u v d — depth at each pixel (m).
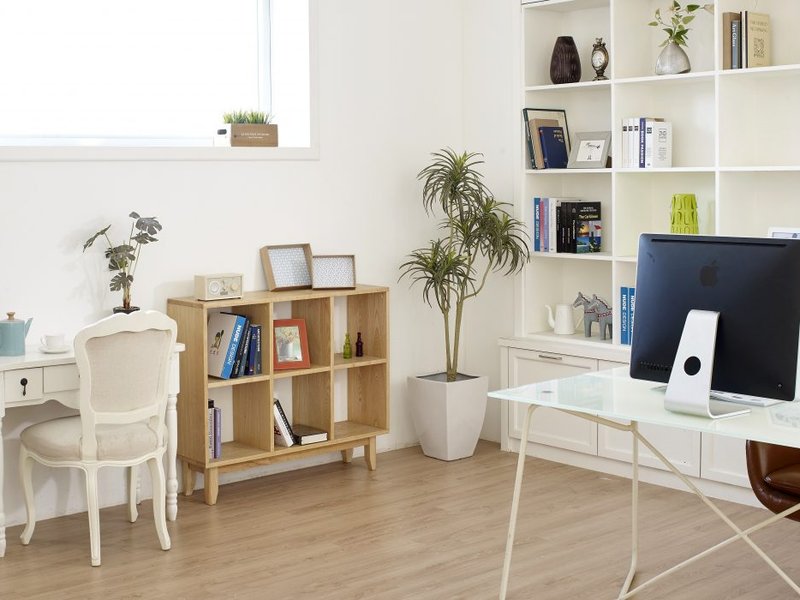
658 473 5.02
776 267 2.90
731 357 2.98
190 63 5.37
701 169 4.86
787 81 4.87
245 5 5.54
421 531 4.37
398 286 5.77
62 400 4.14
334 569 3.93
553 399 3.20
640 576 3.84
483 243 5.53
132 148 4.74
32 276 4.51
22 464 4.16
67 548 4.18
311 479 5.19
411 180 5.79
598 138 5.45
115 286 4.55
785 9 4.84
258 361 4.91
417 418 5.60
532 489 4.97
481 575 3.86
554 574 3.86
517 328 5.73
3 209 4.42
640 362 3.22
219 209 5.05
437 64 5.85
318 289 5.16
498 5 5.73
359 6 5.52
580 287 5.82
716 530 4.34
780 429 2.80
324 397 5.19
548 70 5.75
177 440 4.85
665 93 5.35
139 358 4.01
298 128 5.44
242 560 4.03
